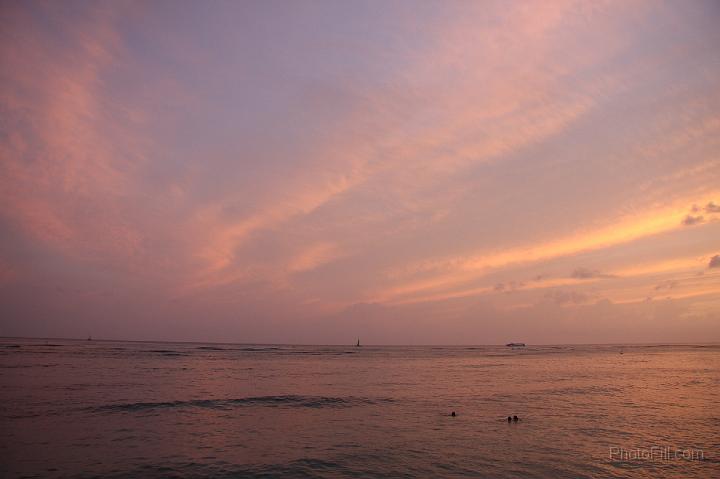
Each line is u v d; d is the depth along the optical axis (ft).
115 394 121.60
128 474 57.52
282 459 64.18
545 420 91.40
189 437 76.59
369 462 62.80
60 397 114.21
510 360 353.51
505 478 56.29
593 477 56.80
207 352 440.86
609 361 329.11
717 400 118.93
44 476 56.39
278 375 195.42
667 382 166.81
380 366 268.62
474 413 99.40
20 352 330.34
